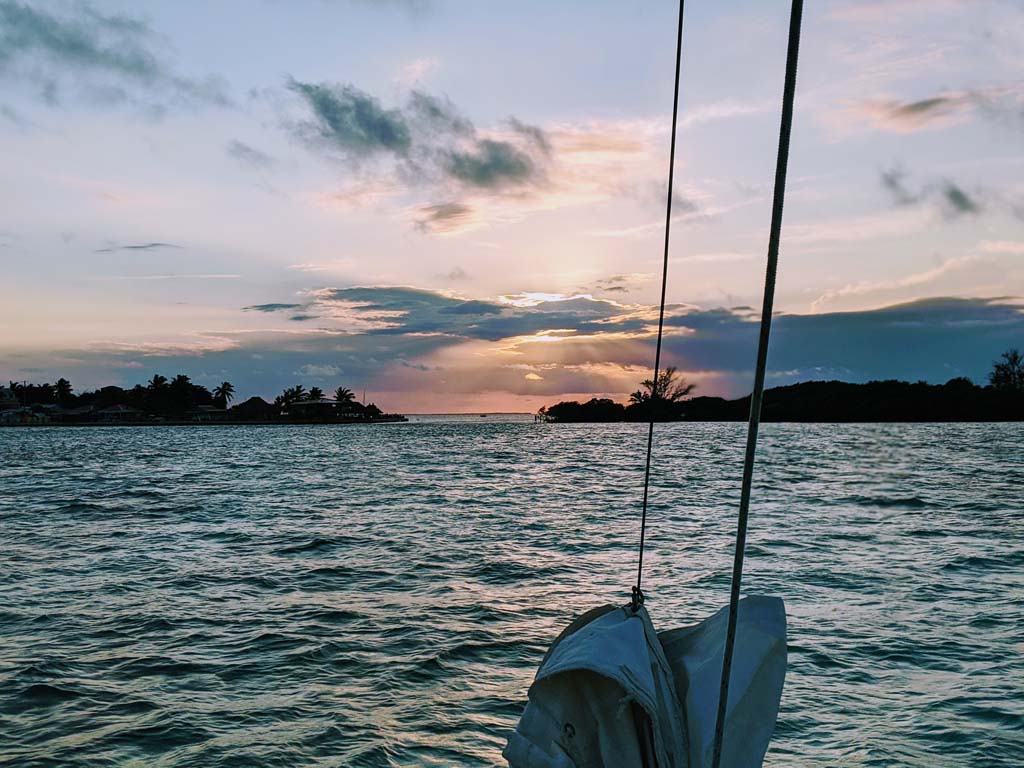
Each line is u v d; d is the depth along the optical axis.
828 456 81.00
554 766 3.54
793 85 2.58
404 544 26.78
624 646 3.70
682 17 4.11
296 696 12.06
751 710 3.60
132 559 24.03
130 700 11.88
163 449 114.19
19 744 10.42
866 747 10.27
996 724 10.85
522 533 29.55
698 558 23.94
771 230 2.66
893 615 16.55
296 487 50.69
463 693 12.20
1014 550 24.25
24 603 18.05
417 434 180.12
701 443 118.44
